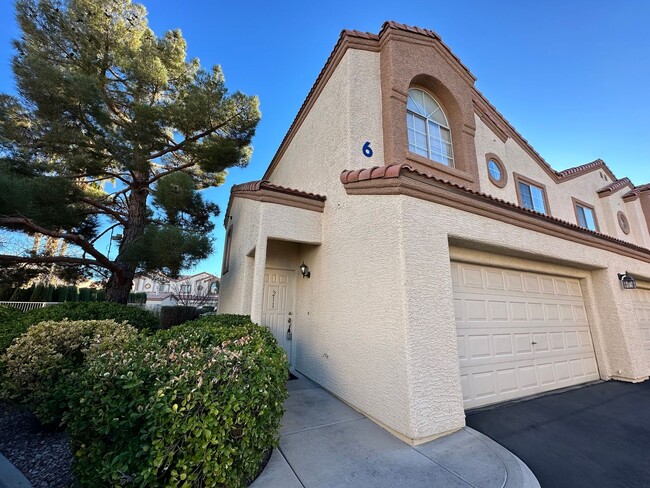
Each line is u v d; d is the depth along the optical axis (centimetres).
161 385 258
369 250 519
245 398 280
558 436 434
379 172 492
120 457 233
